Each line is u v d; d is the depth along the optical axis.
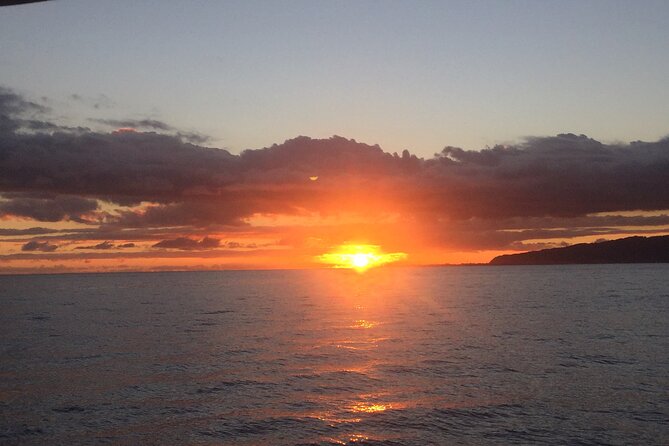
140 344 39.53
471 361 31.73
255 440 18.89
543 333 43.09
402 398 23.78
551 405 22.44
